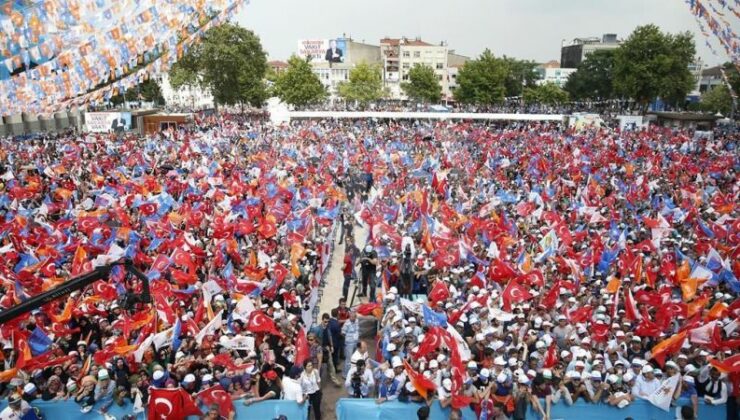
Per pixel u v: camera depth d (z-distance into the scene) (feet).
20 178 113.09
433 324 46.68
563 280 60.39
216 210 88.63
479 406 39.14
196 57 285.64
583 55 607.78
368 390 42.60
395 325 47.67
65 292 18.51
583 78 400.47
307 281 62.64
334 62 506.89
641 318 50.16
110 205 90.17
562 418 40.60
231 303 54.24
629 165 131.03
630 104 347.77
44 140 177.78
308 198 99.14
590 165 134.72
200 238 75.25
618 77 299.38
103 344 47.19
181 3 43.86
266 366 43.04
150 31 43.62
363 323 57.88
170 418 37.81
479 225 79.30
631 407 40.65
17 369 42.19
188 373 41.93
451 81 530.68
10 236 71.82
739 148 177.58
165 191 100.17
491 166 140.15
